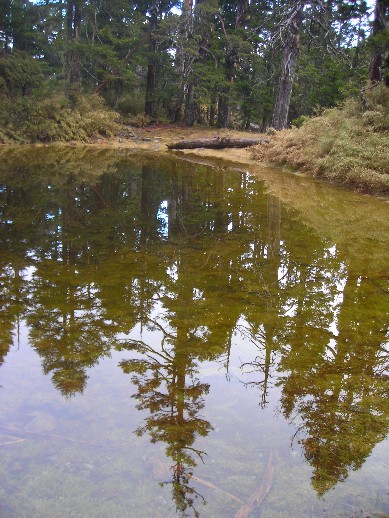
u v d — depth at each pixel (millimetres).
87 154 18422
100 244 6512
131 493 2162
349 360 3498
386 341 3832
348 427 2711
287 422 2748
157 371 3252
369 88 14344
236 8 27297
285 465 2385
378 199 10719
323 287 5062
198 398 2955
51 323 3910
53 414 2746
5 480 2215
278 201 10148
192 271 5461
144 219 8180
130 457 2404
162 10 29062
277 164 16297
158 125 27656
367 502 2148
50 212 8430
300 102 27172
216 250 6398
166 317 4133
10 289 4656
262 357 3500
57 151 18938
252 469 2348
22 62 21859
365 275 5508
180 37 24734
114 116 24125
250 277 5312
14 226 7344
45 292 4609
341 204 9984
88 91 25797
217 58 26688
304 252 6410
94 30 26234
